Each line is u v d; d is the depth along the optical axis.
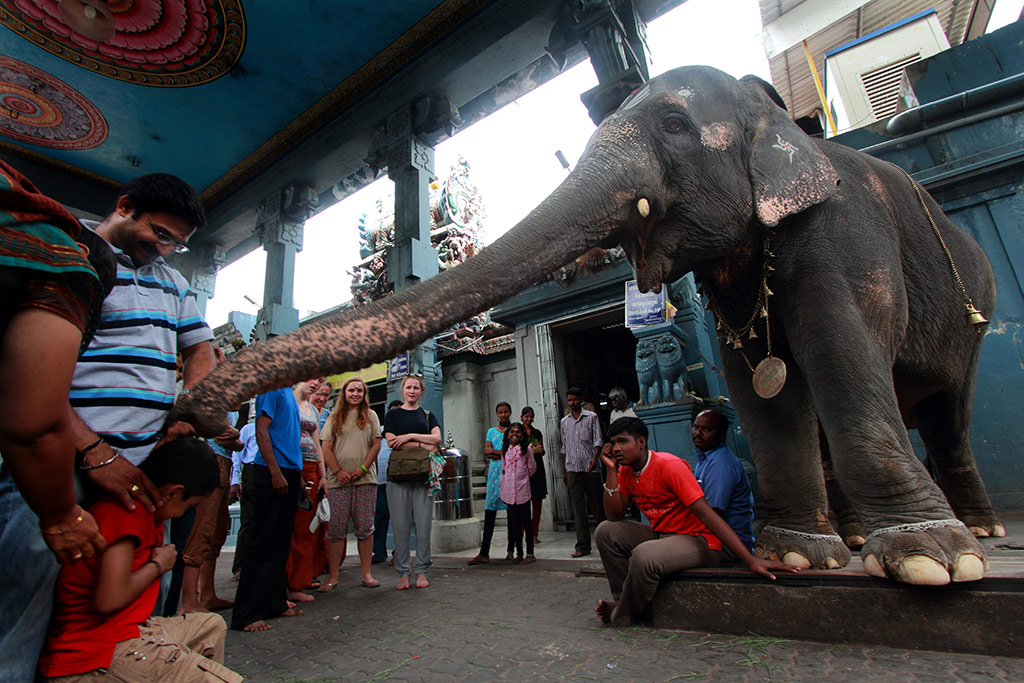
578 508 5.96
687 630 2.70
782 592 2.48
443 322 1.87
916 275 3.07
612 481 3.34
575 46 8.11
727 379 3.24
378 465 6.71
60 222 1.27
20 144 11.28
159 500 1.61
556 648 2.62
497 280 2.01
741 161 2.71
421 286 1.94
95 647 1.45
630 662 2.33
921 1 11.78
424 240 9.43
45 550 1.42
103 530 1.50
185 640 1.88
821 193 2.60
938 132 6.26
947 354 3.21
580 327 9.57
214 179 12.81
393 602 4.07
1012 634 2.02
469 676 2.35
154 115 10.73
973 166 5.98
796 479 2.84
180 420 1.53
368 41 9.37
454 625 3.25
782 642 2.40
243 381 1.59
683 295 7.90
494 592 4.16
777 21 12.87
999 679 1.82
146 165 12.17
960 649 2.09
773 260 2.74
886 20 12.34
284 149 11.64
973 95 6.04
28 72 9.53
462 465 7.71
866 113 11.11
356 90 10.23
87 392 1.76
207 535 4.12
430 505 4.81
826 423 2.49
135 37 8.95
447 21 9.06
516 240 2.13
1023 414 5.61
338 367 1.70
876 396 2.39
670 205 2.61
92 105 10.36
